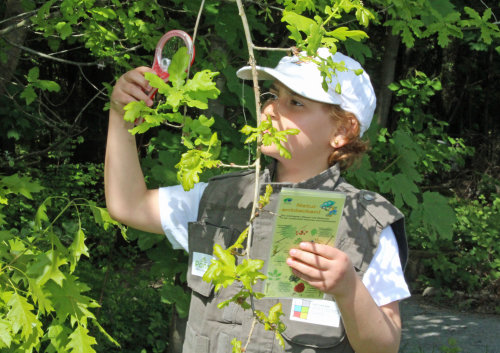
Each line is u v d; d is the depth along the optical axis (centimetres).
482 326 764
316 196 144
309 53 142
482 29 280
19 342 163
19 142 915
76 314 173
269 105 187
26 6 335
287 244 150
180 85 144
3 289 163
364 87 186
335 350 175
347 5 156
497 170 1366
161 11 340
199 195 205
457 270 920
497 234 935
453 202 1116
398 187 351
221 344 180
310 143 182
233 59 387
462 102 1448
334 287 150
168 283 362
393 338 165
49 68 952
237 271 121
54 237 178
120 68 373
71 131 383
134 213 196
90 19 307
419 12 286
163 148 353
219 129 362
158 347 511
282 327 130
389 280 174
